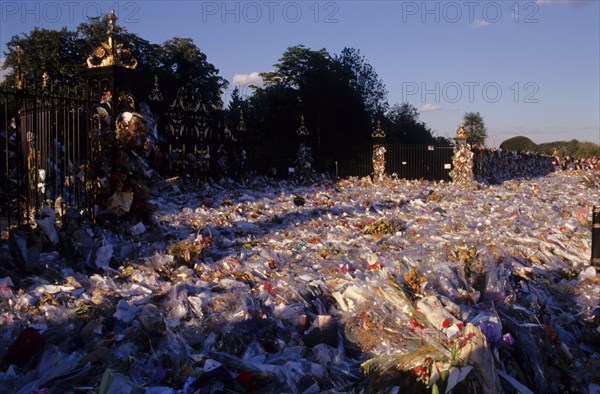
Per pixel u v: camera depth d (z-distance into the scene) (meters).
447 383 4.53
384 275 6.46
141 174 10.59
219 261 9.31
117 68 10.43
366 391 4.89
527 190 27.97
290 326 6.21
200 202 17.36
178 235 11.23
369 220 14.42
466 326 4.91
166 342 5.49
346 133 40.38
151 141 10.73
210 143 23.16
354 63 43.78
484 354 4.70
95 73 10.55
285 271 8.80
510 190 27.55
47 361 5.14
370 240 11.99
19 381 4.81
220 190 21.72
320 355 5.46
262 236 12.26
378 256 9.80
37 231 8.94
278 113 38.12
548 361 5.71
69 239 8.70
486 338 5.14
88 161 10.45
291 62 39.19
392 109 49.50
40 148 11.07
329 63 39.62
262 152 30.36
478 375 4.64
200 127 22.56
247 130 33.19
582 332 6.81
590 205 20.77
